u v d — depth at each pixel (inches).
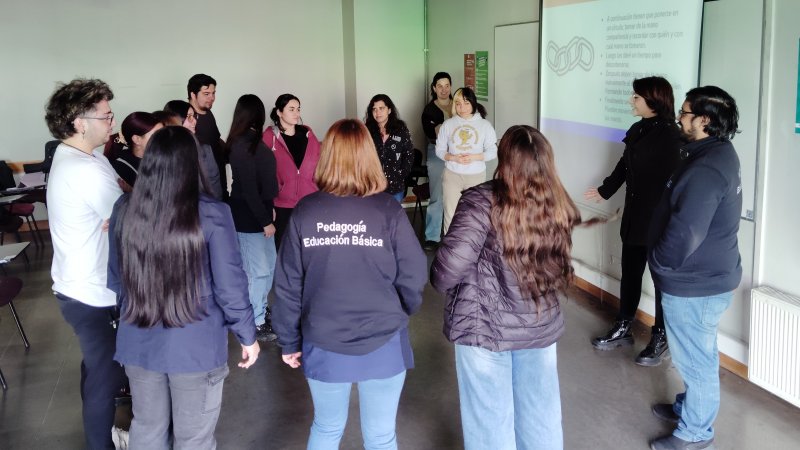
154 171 81.1
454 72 280.4
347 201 84.1
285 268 86.7
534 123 217.8
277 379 143.8
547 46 201.0
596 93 177.0
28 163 281.3
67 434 125.1
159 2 287.9
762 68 124.3
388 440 93.5
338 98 322.0
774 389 122.0
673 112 138.9
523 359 91.7
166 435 92.0
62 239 98.7
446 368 147.6
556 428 93.8
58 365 155.6
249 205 149.0
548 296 87.5
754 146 128.0
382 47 305.7
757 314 124.1
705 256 103.5
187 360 86.0
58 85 113.3
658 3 148.7
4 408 135.3
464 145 213.0
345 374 86.4
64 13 277.3
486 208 85.4
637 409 126.6
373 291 85.7
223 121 307.0
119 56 287.1
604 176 177.2
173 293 83.1
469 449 93.3
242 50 303.3
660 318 143.7
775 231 126.0
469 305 88.0
